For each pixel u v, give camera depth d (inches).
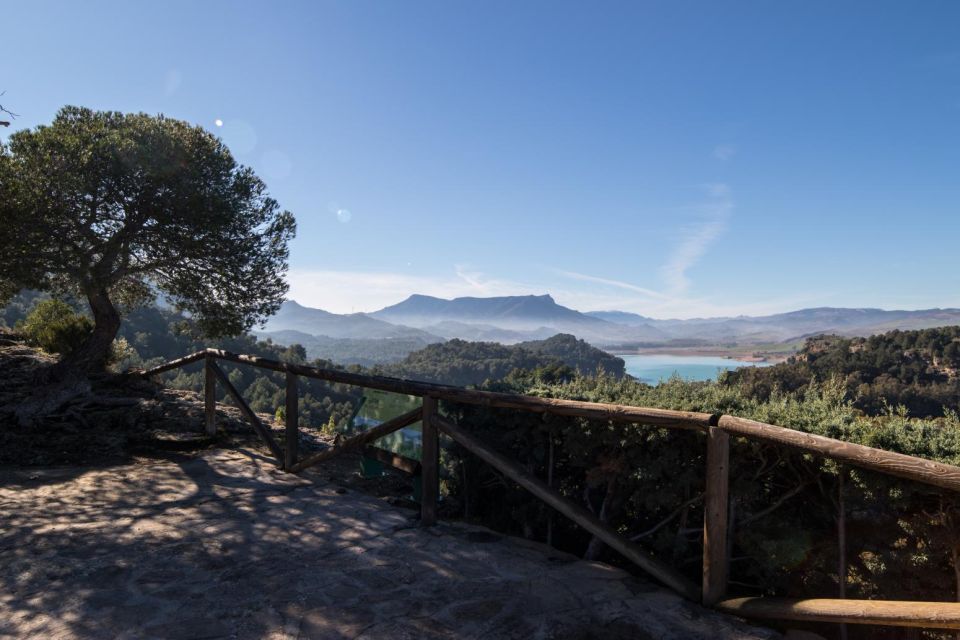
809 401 122.3
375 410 221.6
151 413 317.1
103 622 102.0
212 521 163.6
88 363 346.0
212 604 110.5
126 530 153.8
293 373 226.2
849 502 100.3
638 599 115.5
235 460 245.6
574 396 157.1
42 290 366.9
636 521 141.3
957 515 89.0
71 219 338.0
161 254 380.2
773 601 102.0
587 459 139.7
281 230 422.3
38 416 298.7
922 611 80.1
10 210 303.7
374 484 214.5
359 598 114.4
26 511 166.4
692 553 127.7
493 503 177.0
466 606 111.3
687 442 120.2
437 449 163.8
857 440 101.8
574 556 141.6
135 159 336.5
